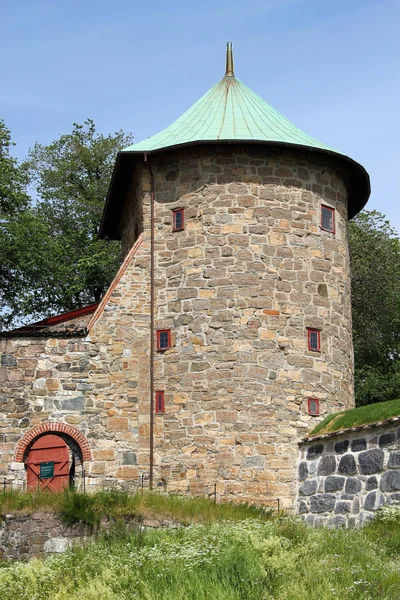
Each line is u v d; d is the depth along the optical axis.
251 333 26.16
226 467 25.23
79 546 20.45
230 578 16.59
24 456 25.69
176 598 15.70
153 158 27.98
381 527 20.67
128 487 25.70
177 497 23.36
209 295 26.48
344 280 28.27
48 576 17.70
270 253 26.81
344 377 27.48
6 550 21.17
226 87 30.27
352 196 30.42
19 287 39.34
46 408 26.03
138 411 26.38
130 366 26.69
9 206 38.91
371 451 22.84
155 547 18.73
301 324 26.69
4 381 26.12
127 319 27.00
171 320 26.81
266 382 25.89
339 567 17.08
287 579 16.48
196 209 27.11
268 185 27.20
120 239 34.59
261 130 27.94
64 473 25.78
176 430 25.94
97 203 42.75
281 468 25.27
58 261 41.25
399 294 40.72
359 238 40.94
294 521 21.84
